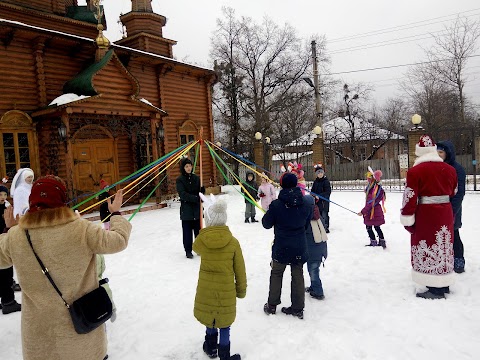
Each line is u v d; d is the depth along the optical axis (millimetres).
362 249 6918
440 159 4602
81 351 2314
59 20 14945
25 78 12102
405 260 6133
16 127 11766
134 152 15258
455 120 32531
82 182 13602
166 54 18375
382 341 3615
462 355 3309
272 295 4305
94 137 14078
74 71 13508
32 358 2242
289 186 4207
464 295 4574
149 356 3613
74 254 2301
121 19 17984
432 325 3863
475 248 6488
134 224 10930
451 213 4555
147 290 5367
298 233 4180
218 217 3457
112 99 12547
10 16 13477
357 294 4820
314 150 19844
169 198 15102
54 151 12484
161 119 16016
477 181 18594
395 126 41094
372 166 24016
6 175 11562
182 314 4516
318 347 3561
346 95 31641
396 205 12133
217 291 3357
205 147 18438
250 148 23344
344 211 11555
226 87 30016
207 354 3555
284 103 30188
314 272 4727
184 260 6883
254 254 6961
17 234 2268
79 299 2301
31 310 2273
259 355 3496
